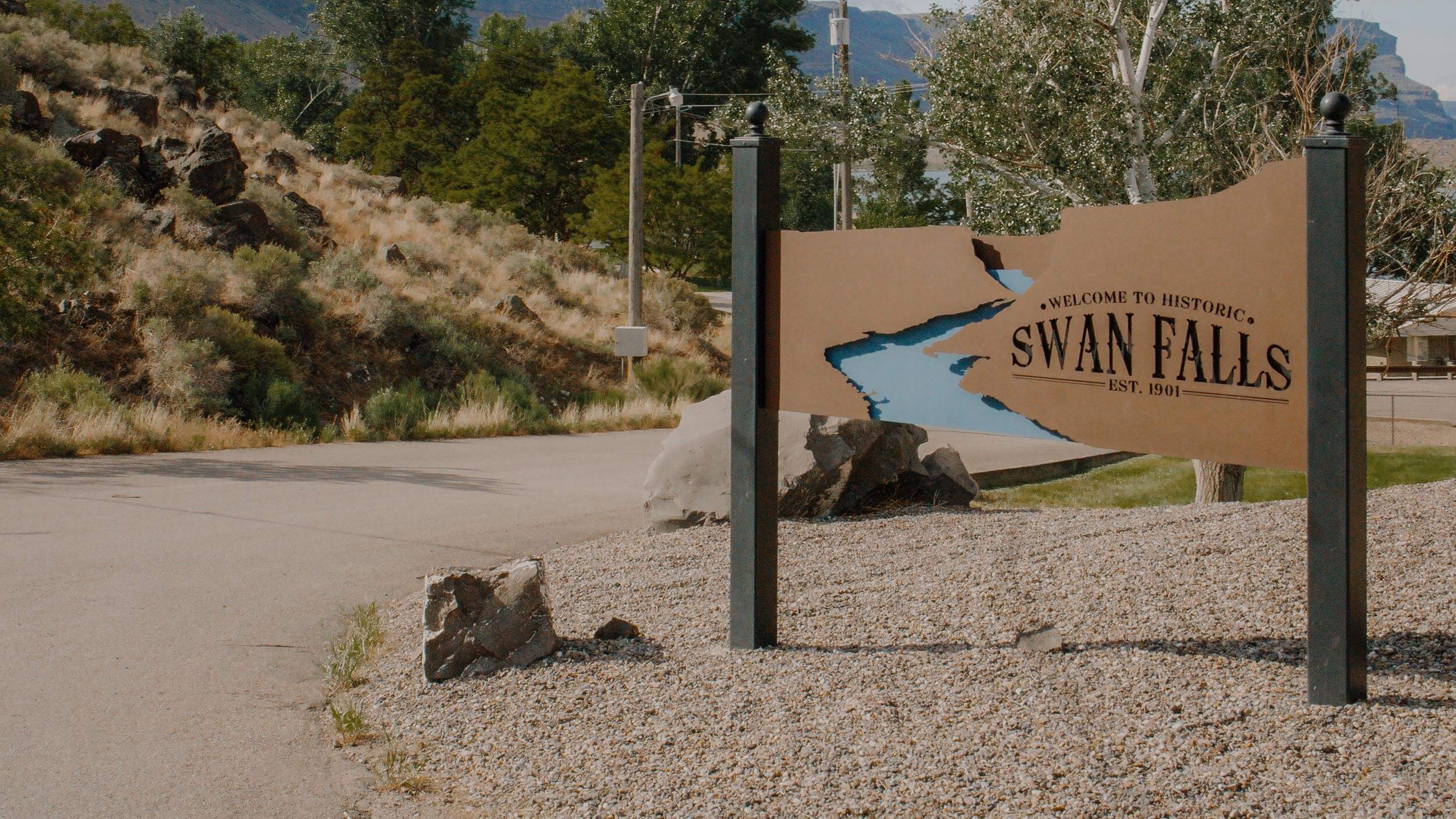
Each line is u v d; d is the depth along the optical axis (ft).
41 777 14.58
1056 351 16.46
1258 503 26.99
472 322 76.33
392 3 242.58
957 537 26.18
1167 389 15.46
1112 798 12.28
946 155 42.55
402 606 23.26
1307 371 14.10
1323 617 14.11
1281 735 13.39
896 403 17.92
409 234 96.32
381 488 39.93
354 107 201.05
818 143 41.70
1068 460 49.16
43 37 96.73
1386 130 37.86
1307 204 14.03
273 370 59.77
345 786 14.43
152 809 13.71
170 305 58.29
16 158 61.31
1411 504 24.70
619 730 15.19
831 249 18.38
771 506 18.54
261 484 39.55
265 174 94.48
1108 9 39.01
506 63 191.93
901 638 18.24
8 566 26.04
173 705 17.31
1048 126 38.60
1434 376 126.21
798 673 16.80
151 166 74.69
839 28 70.85
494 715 16.10
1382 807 11.60
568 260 111.96
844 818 12.40
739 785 13.30
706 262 164.66
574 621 20.51
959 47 40.01
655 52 221.05
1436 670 14.98
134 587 24.41
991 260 17.29
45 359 53.11
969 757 13.50
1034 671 16.11
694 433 30.58
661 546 27.14
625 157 164.35
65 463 42.70
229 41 158.40
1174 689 15.01
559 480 43.39
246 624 21.80
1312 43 39.27
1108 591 19.74
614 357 83.71
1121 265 15.79
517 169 166.91
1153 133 38.91
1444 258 36.17
